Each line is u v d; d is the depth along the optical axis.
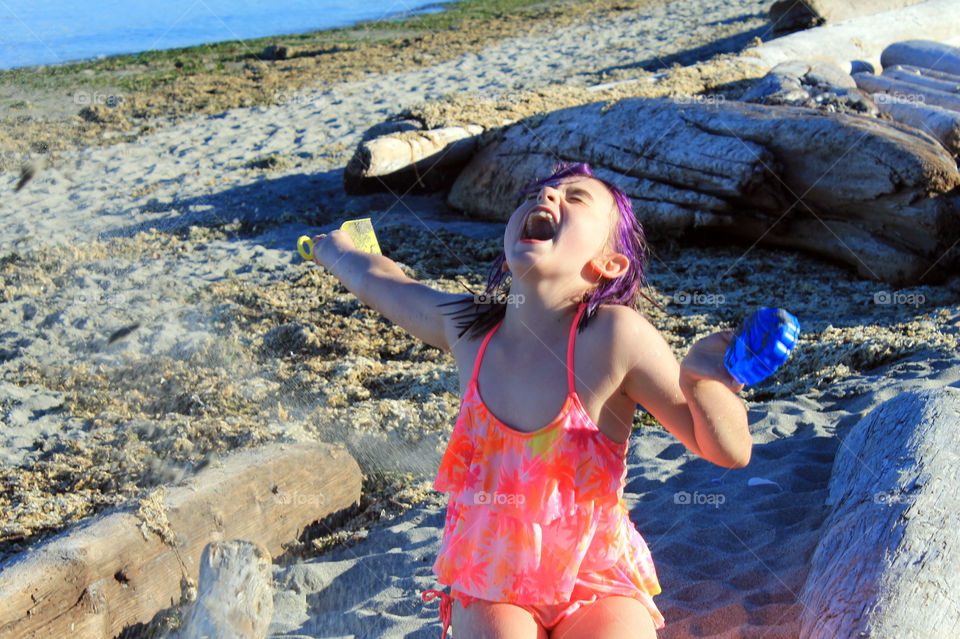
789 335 1.82
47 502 4.45
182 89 17.23
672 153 8.27
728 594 3.11
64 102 16.50
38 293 7.98
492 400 2.16
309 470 3.93
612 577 2.12
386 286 2.46
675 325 6.62
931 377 5.02
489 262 8.49
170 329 6.97
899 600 2.40
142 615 3.20
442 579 2.16
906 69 11.50
